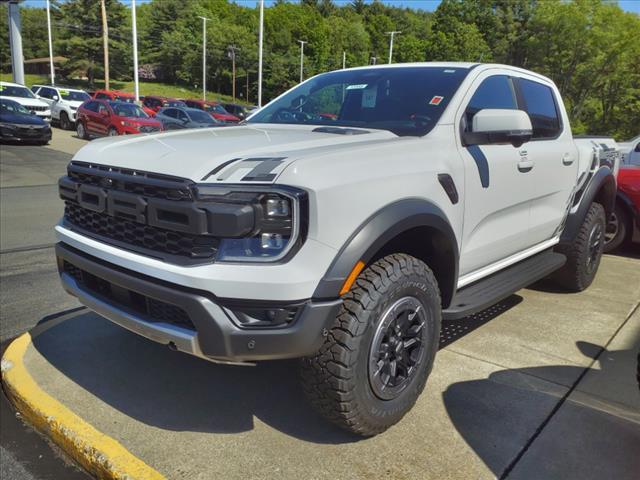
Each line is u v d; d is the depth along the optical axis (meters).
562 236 4.88
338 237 2.46
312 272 2.38
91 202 2.86
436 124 3.29
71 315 4.44
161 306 2.55
